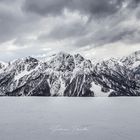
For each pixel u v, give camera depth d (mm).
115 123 104562
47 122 108000
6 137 79000
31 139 76000
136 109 164750
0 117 125375
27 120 114562
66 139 75625
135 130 88875
